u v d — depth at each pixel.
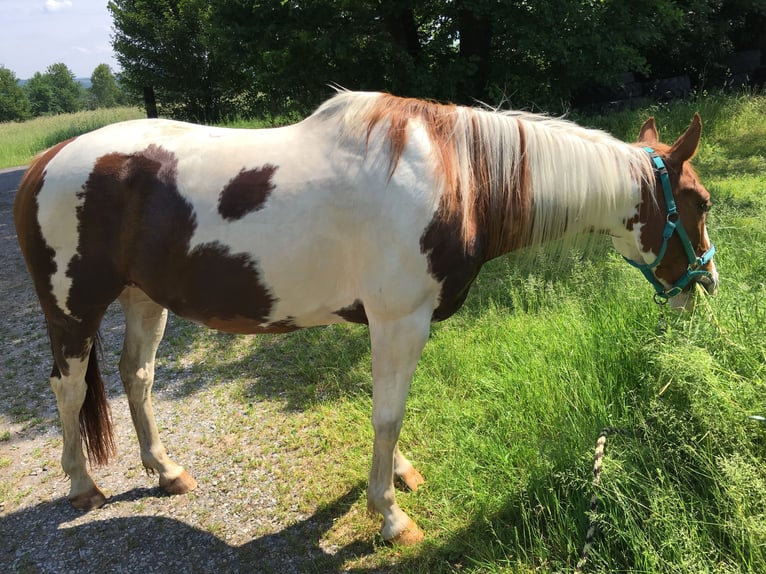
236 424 3.23
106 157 2.13
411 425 2.96
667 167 2.16
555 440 2.41
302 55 6.79
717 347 2.22
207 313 2.21
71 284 2.23
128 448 3.10
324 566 2.21
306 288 2.10
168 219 2.07
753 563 1.68
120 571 2.26
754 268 3.09
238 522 2.49
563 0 6.38
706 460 1.94
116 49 17.58
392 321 2.04
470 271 2.08
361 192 1.96
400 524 2.26
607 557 1.84
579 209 2.17
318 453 2.91
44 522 2.56
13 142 19.84
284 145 2.09
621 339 2.75
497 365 3.23
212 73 17.55
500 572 1.98
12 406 3.61
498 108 2.34
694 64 11.48
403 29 7.52
